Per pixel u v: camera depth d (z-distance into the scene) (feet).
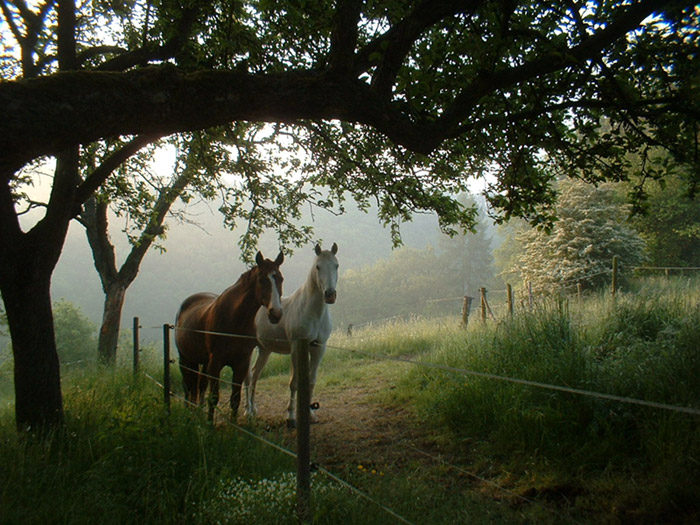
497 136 13.39
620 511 8.80
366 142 17.21
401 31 8.85
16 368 12.68
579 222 52.11
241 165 18.63
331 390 22.44
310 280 17.20
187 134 18.75
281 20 13.70
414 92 9.61
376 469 12.28
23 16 14.10
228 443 11.58
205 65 14.84
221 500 8.69
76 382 20.57
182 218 28.76
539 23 11.73
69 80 6.82
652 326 17.98
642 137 11.88
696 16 10.03
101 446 10.79
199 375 18.16
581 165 12.79
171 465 9.82
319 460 13.33
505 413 12.92
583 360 13.82
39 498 8.67
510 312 23.32
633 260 50.62
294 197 19.38
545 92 11.71
